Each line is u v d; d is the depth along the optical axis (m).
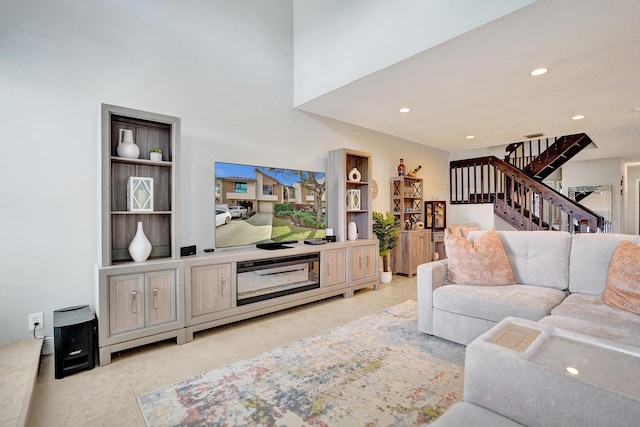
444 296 2.59
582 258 2.52
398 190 5.49
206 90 3.32
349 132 4.79
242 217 3.48
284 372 2.14
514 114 4.21
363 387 1.95
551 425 1.04
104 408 1.77
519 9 2.03
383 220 4.88
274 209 3.76
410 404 1.78
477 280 2.72
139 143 2.85
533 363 1.10
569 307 2.12
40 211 2.44
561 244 2.66
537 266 2.72
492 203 6.37
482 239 2.88
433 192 6.55
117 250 2.72
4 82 2.30
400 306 3.63
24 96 2.37
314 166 4.32
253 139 3.69
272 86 3.88
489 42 2.43
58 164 2.50
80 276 2.60
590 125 4.74
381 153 5.34
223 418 1.67
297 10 4.04
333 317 3.27
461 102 3.78
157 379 2.07
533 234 2.83
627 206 8.96
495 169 6.38
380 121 4.62
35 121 2.41
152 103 2.97
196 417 1.68
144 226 2.87
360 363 2.26
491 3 2.15
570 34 2.31
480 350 1.22
